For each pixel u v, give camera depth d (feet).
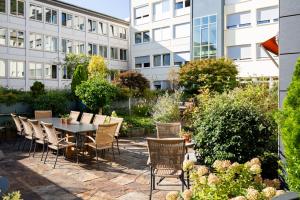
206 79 58.03
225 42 85.35
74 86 48.83
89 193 17.60
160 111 42.01
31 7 89.40
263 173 17.88
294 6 14.61
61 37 97.04
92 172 22.06
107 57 112.16
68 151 26.73
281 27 15.08
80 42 103.09
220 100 22.97
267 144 18.13
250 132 17.63
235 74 60.75
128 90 56.13
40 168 23.16
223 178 10.14
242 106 18.80
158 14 106.32
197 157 19.75
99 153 28.48
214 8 86.28
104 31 111.24
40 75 91.56
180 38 100.32
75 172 22.03
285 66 14.93
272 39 27.07
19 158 26.66
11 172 22.00
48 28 93.50
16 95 43.50
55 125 27.58
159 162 16.44
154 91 67.97
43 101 43.19
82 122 31.22
